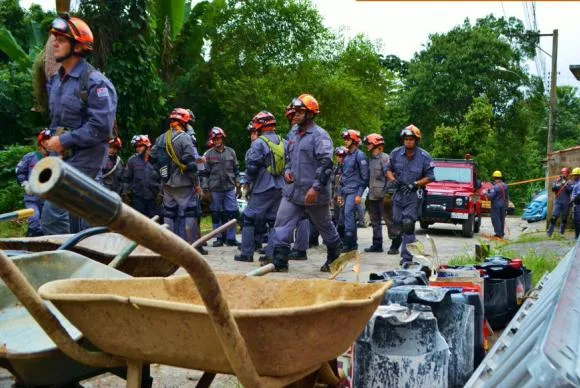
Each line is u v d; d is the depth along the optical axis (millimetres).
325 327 2641
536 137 61375
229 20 32656
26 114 22203
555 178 25547
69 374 3199
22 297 2594
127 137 20047
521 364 1630
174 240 2055
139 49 19641
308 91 33812
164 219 11234
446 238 19047
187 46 28031
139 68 19672
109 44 19312
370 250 13812
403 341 3932
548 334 1669
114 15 19250
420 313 3941
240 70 32188
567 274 2703
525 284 6426
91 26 19219
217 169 13797
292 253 11625
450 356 4352
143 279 3211
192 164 10984
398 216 10719
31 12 30109
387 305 4102
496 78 50000
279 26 33406
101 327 2703
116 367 2977
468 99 50156
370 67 38406
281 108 31109
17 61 22484
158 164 11109
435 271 5641
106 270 3729
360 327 2885
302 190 9336
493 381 2018
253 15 32844
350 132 12727
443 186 20266
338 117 34750
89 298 2633
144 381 3508
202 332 2500
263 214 11062
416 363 3779
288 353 2572
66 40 6043
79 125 6137
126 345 2695
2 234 15562
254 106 30172
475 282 5312
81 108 6094
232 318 2301
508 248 15023
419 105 51250
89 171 6168
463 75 50000
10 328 3480
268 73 33188
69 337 2729
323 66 36156
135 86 19672
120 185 12875
